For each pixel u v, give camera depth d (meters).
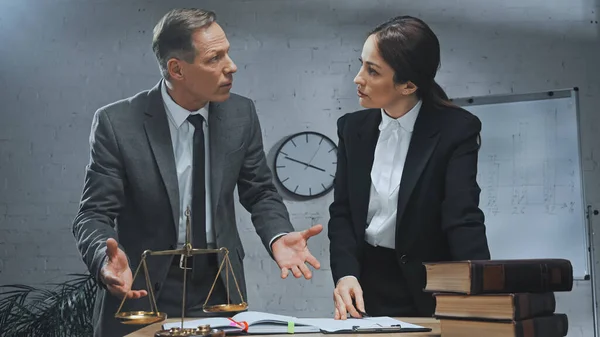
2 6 4.78
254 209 1.86
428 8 4.59
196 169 1.75
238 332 1.28
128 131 1.72
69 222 4.60
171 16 1.70
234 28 4.69
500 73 4.49
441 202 1.70
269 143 4.60
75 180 4.63
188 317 1.69
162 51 1.71
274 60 4.66
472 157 1.71
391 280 1.73
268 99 4.62
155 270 1.69
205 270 1.73
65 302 3.99
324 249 4.50
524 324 1.08
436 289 1.18
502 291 1.12
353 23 4.64
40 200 4.63
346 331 1.27
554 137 4.28
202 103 1.76
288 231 1.73
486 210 4.32
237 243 1.81
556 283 1.18
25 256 4.60
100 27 4.73
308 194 4.52
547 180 4.26
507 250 4.27
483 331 1.11
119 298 1.67
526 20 4.51
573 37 4.47
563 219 4.21
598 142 4.37
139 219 1.73
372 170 1.76
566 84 4.44
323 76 4.62
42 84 4.70
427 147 1.70
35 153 4.66
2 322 4.12
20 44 4.74
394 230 1.72
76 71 4.70
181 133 1.77
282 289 4.48
